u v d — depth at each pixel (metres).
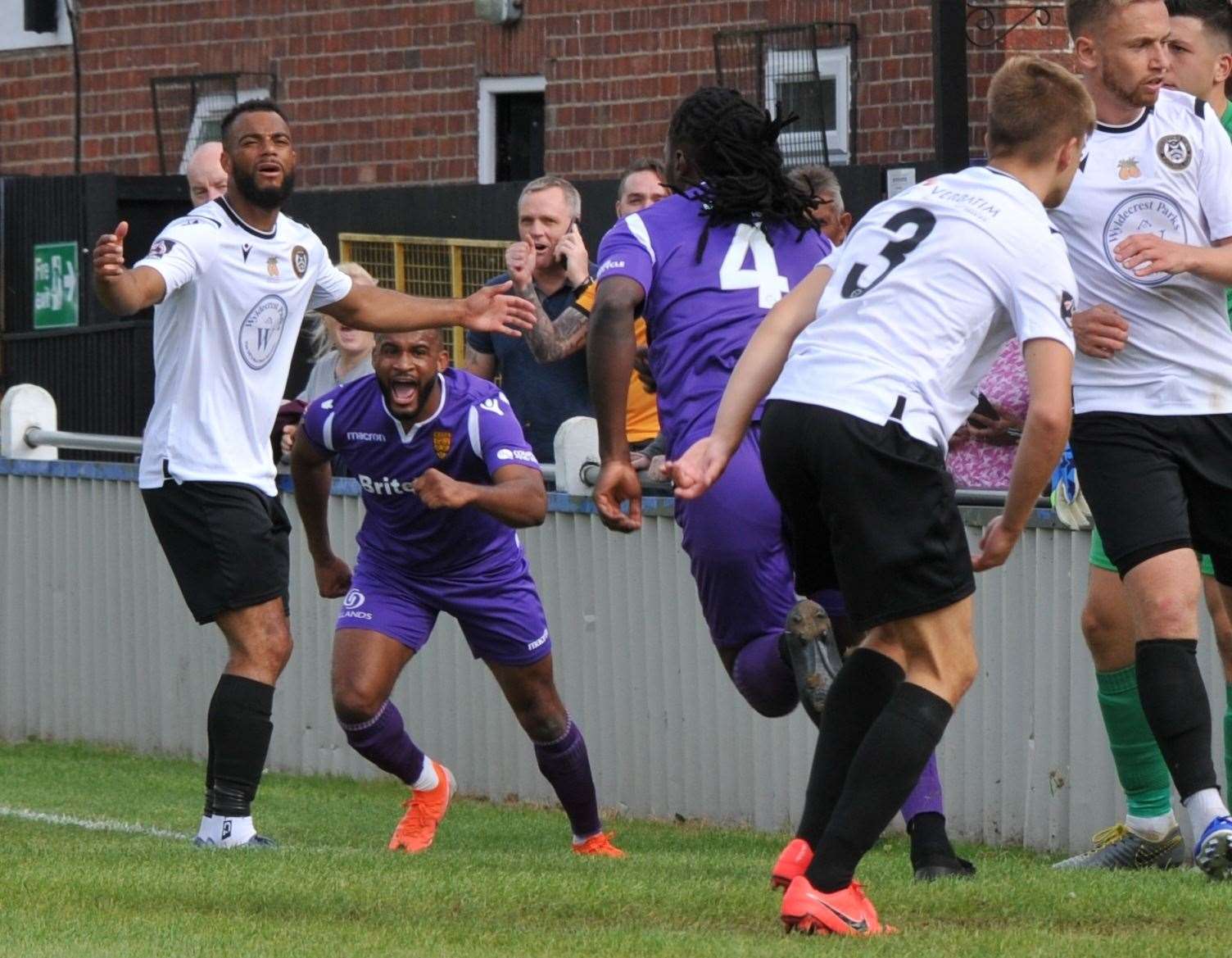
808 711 19.38
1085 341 20.33
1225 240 20.77
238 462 23.80
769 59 46.25
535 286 32.97
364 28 53.44
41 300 48.84
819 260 21.52
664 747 31.05
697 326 21.03
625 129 49.06
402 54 52.81
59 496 38.97
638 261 20.94
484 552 25.56
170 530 23.83
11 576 39.94
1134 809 22.89
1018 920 16.92
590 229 42.25
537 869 20.05
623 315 20.45
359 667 25.34
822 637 19.27
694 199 21.44
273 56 55.09
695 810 30.67
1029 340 16.45
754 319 21.05
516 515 24.02
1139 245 19.83
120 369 45.28
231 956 15.31
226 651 36.12
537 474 24.77
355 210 45.69
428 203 44.59
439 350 25.05
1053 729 26.69
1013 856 26.23
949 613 16.20
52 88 59.66
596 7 49.41
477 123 51.69
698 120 21.39
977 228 16.61
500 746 32.81
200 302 23.48
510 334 25.09
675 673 30.81
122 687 38.06
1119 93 20.84
